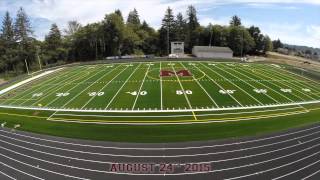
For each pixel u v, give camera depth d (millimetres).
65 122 36188
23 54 98375
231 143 27609
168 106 40250
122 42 106375
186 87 49625
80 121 36156
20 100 49188
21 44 99062
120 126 33531
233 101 42031
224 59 80000
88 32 106750
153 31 119375
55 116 38906
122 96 45750
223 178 21578
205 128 32000
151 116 36594
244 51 112562
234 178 21547
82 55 108312
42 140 30328
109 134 31125
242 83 52250
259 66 71312
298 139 28547
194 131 31141
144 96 45156
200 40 115062
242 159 24375
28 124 36531
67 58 108688
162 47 114688
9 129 35031
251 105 40375
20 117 39969
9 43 99625
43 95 50344
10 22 100500
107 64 76625
